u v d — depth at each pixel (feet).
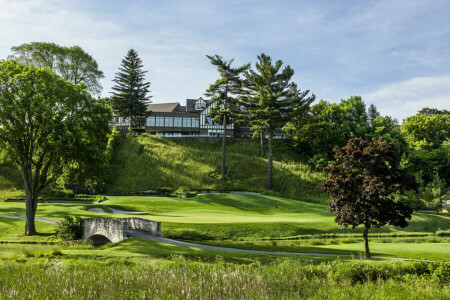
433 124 331.57
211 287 40.93
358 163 81.82
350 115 280.51
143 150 262.88
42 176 124.98
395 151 79.82
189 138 285.64
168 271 48.34
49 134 117.70
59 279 44.60
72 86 122.31
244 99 239.09
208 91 238.27
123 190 219.20
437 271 52.11
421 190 201.67
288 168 246.47
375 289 44.09
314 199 212.64
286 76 233.35
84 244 103.24
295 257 76.84
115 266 58.95
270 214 174.09
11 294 38.83
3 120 109.29
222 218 141.18
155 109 360.48
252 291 40.19
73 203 177.88
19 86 112.68
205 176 234.38
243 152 270.46
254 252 84.43
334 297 39.91
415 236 134.92
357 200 81.05
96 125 129.18
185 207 178.81
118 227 97.09
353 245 106.11
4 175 219.61
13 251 90.02
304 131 264.11
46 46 219.00
